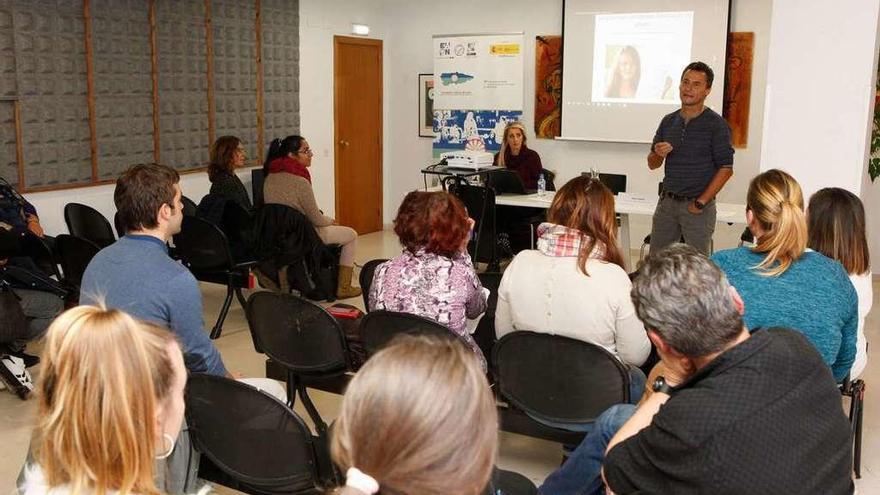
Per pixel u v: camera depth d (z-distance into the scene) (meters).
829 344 2.06
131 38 5.70
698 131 4.41
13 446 3.25
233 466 2.12
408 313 2.53
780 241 2.14
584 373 2.35
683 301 1.38
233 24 6.53
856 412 2.92
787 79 4.06
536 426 2.60
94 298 1.95
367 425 0.82
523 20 7.68
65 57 5.27
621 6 7.12
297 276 5.12
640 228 7.38
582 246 2.46
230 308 5.34
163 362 1.11
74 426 1.02
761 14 6.60
